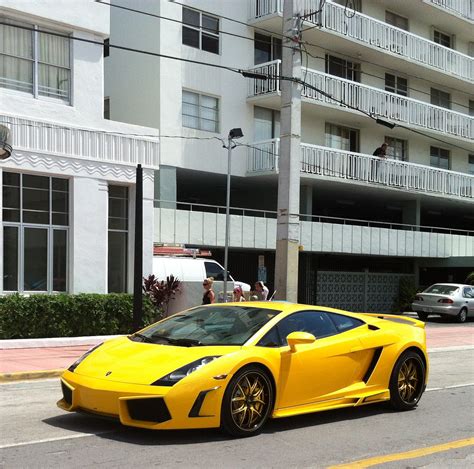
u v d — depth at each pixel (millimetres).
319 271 26188
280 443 6375
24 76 15586
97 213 16453
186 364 6199
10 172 15117
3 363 11531
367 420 7637
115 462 5582
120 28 23688
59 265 15945
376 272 29641
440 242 29828
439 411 8375
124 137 17031
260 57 25453
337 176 25969
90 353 7082
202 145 23406
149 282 16891
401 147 31375
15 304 14125
